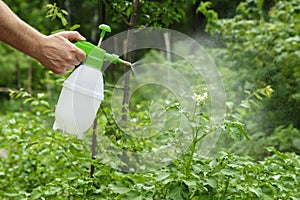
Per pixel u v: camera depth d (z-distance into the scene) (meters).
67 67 2.69
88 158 3.60
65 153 4.06
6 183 4.57
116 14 4.32
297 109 6.68
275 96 6.75
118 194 3.43
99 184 3.62
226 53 7.30
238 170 3.19
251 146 6.11
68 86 2.73
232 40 7.44
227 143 5.73
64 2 5.29
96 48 2.77
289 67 6.86
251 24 7.66
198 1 12.04
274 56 7.05
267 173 3.55
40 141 4.23
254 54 7.05
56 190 3.50
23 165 4.93
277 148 6.37
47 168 4.64
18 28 2.55
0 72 11.24
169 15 4.55
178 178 3.13
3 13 2.50
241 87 6.92
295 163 3.73
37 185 4.49
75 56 2.68
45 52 2.62
